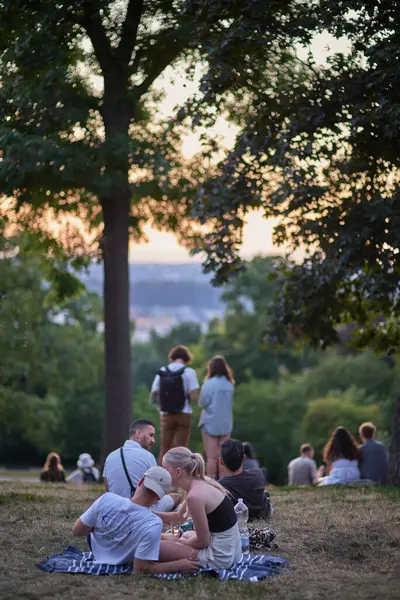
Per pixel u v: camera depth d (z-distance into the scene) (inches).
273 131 886.4
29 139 927.0
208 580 453.7
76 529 478.0
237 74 864.3
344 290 983.6
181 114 885.8
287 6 845.2
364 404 3201.3
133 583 443.5
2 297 1341.0
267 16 823.1
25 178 977.5
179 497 589.0
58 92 986.7
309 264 928.9
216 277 914.1
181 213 1219.9
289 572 481.4
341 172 882.1
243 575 462.9
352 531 581.3
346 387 3341.5
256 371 3740.2
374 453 854.5
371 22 810.8
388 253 789.2
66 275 1300.4
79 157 939.3
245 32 815.1
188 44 1002.1
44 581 446.3
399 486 812.6
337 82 831.7
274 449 3472.0
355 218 803.4
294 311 989.8
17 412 2310.5
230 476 590.9
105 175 956.6
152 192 1047.0
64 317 2490.2
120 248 1057.5
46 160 940.6
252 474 595.2
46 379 2413.9
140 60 1051.3
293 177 840.3
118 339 1047.6
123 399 1047.6
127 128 1035.3
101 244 1087.0
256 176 909.8
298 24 809.5
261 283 3592.5
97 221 1233.4
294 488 836.6
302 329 1016.2
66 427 3757.4
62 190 1026.7
